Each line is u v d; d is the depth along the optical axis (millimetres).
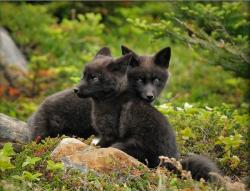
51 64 25938
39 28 28344
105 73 12781
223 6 16547
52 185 10820
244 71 15062
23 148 12664
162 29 16281
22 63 26391
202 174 11781
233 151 13266
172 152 12289
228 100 22172
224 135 13820
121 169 11297
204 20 16438
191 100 23000
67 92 14234
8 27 28578
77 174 11055
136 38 29875
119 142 12445
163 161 12117
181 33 16422
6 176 10906
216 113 14844
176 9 16719
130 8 31438
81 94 12805
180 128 14344
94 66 12891
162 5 31375
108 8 31703
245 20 16578
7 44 26469
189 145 13844
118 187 10750
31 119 14266
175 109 16062
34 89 24062
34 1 31438
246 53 15078
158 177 11141
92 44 27922
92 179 10977
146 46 29203
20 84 24547
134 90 13977
